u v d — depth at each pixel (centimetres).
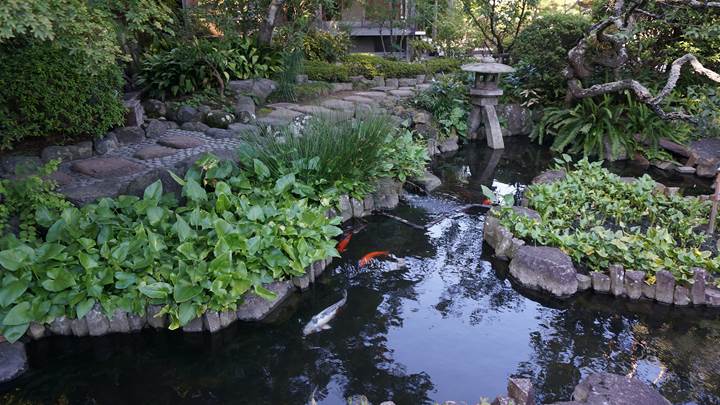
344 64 944
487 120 807
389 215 531
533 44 881
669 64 840
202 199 412
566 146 806
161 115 615
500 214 475
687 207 504
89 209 373
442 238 490
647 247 410
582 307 379
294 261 377
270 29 782
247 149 482
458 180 658
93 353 322
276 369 309
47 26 228
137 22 327
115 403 282
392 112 760
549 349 330
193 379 302
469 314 370
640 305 381
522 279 406
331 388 293
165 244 358
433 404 279
